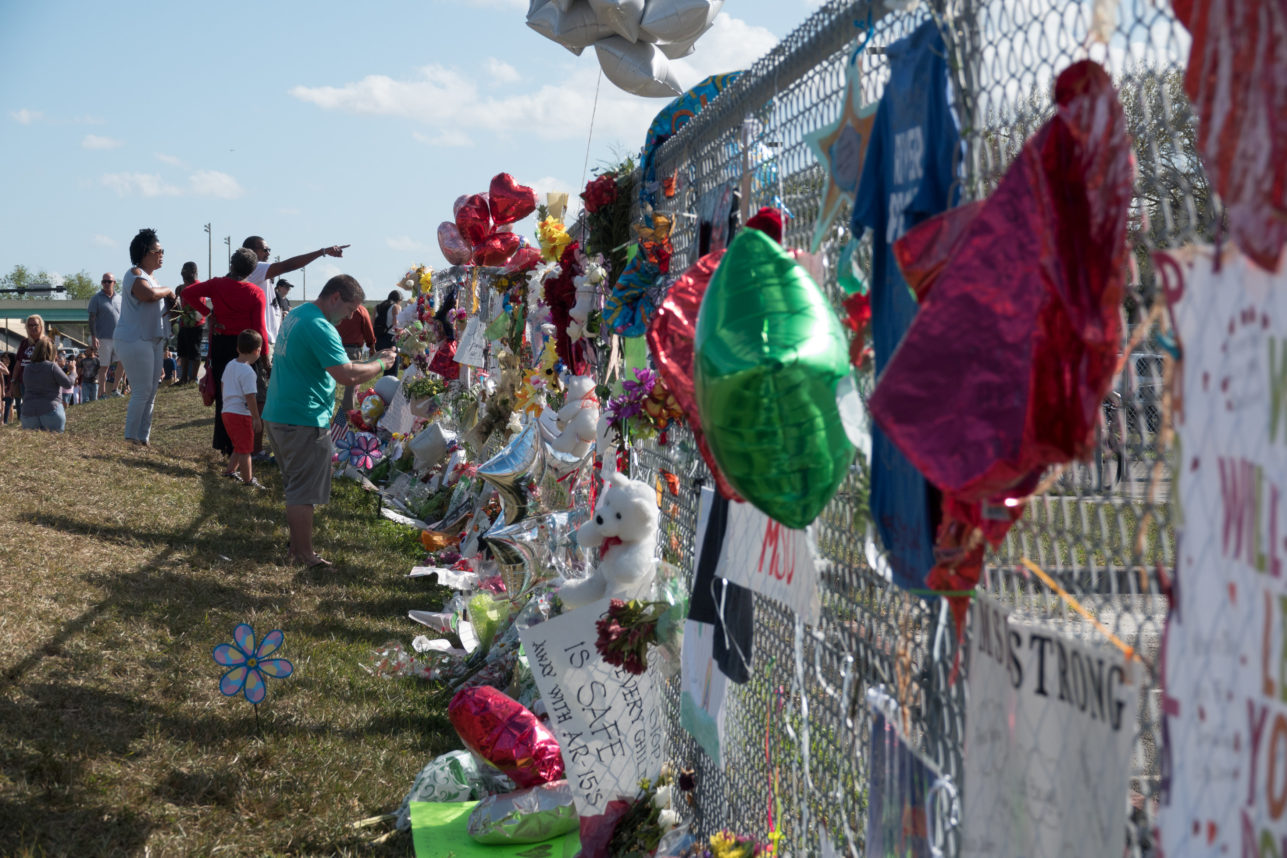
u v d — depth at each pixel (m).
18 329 60.75
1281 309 0.91
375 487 11.00
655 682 3.62
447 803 4.05
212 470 11.13
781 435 1.76
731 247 1.95
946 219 1.45
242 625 4.46
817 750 2.48
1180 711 1.06
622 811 3.53
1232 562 0.98
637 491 3.82
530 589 5.29
